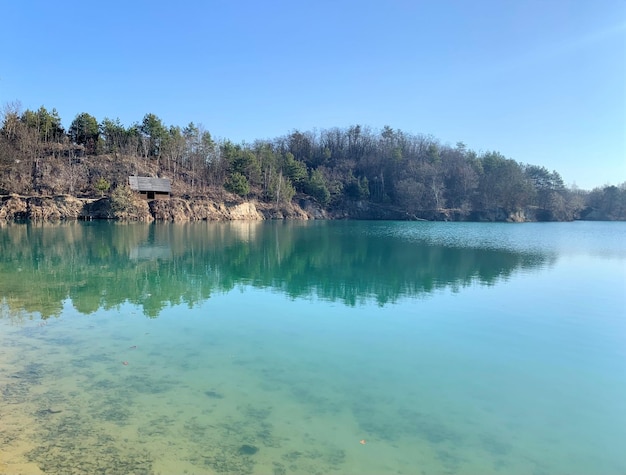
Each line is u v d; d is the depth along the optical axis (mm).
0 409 8227
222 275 24438
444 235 57531
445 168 117875
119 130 95250
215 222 80250
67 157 84562
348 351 12359
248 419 8172
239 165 97438
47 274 23266
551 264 30969
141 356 11375
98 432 7477
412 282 23453
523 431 8234
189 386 9578
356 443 7492
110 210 71688
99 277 22688
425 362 11695
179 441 7273
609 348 13180
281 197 101188
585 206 124750
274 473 6488
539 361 12039
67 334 13031
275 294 19719
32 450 6863
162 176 91938
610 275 26422
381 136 135750
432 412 8836
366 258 33094
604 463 7258
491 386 10273
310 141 135125
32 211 66938
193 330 13867
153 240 43156
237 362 11195
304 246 40938
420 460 7090
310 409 8711
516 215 109500
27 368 10305
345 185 113875
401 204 110375
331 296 19578
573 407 9305
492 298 19828
